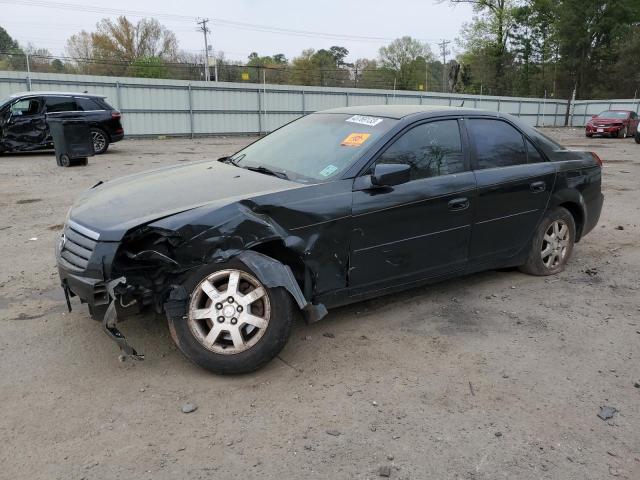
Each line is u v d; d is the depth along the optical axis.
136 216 3.29
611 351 3.84
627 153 19.59
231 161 4.66
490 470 2.59
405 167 3.72
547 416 3.04
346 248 3.73
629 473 2.60
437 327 4.14
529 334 4.07
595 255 6.20
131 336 3.84
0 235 6.71
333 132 4.38
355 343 3.84
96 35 61.59
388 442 2.77
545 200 5.03
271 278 3.23
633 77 51.12
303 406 3.07
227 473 2.52
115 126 16.92
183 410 2.99
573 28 51.78
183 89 26.64
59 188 10.27
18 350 3.64
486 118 4.73
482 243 4.59
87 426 2.85
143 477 2.49
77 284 3.25
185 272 3.21
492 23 56.16
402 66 72.19
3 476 2.47
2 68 43.12
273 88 29.69
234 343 3.29
